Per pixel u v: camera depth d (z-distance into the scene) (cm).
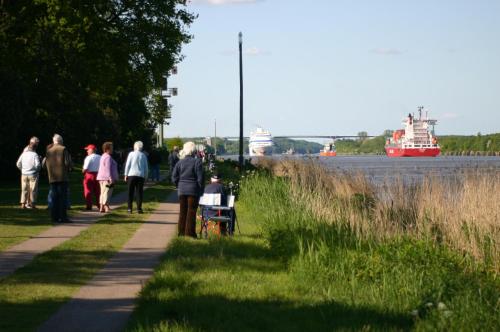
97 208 2411
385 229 1568
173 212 2325
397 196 1883
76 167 5897
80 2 4106
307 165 2983
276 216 1811
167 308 920
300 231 1477
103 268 1243
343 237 1441
